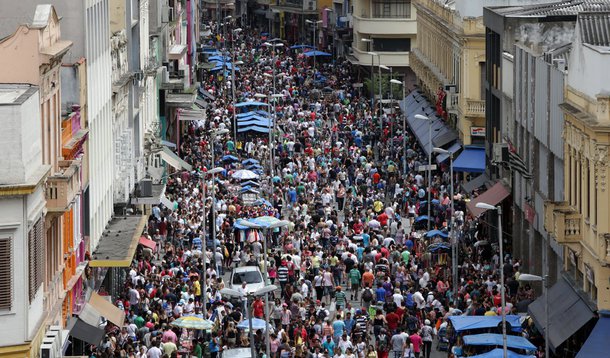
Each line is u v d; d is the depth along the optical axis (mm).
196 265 123500
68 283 92188
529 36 135250
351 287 122688
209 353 102438
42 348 76000
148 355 97438
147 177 152000
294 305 112000
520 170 126000
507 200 136375
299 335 103625
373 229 138500
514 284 116562
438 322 108812
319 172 177250
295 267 125812
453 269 119750
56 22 92875
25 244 71875
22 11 103438
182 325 100938
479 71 168000
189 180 169875
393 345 102812
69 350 94500
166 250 132625
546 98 115562
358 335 102625
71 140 97688
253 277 121500
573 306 98500
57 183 84625
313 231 142125
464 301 112562
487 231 139250
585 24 104500
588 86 100750
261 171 179500
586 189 99812
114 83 128500
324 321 106188
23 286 72000
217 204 150125
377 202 152250
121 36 134750
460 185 160750
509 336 94750
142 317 108625
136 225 122000
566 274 105438
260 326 103938
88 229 106500
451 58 186750
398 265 122375
